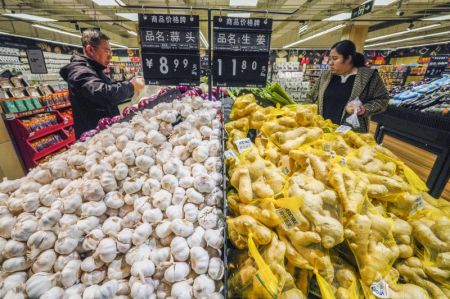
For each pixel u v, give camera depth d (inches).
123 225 28.0
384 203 34.6
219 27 55.8
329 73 87.5
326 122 57.6
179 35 55.5
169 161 33.7
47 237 24.5
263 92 69.8
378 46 626.5
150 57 56.9
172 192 31.5
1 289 22.1
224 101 76.9
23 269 23.7
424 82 182.7
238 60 58.6
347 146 43.6
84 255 25.9
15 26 377.4
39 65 271.4
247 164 36.5
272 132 45.3
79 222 26.4
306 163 35.1
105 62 76.4
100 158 34.4
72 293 23.1
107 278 24.7
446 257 27.7
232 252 29.4
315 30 471.2
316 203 28.0
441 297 26.3
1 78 156.6
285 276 24.7
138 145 35.4
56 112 162.4
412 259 29.5
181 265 24.8
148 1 278.4
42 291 22.1
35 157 134.4
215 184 32.7
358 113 72.1
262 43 57.6
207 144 39.8
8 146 126.8
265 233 26.6
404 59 590.9
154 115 47.1
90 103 72.6
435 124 93.0
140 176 32.7
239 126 50.1
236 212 33.2
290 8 303.3
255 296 24.9
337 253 29.0
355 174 33.9
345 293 25.0
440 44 462.0
